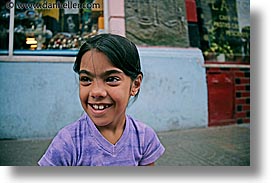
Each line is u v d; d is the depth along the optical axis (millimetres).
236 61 1771
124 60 841
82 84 871
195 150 1477
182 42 1696
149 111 1586
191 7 1725
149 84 1609
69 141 881
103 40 843
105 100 858
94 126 892
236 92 1762
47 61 1528
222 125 1703
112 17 1581
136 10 1625
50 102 1511
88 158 890
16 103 1480
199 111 1682
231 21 1760
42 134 1479
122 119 907
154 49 1641
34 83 1513
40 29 1554
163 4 1680
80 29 1572
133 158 921
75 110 1519
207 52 1738
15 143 1431
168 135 1580
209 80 1718
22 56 1521
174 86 1658
